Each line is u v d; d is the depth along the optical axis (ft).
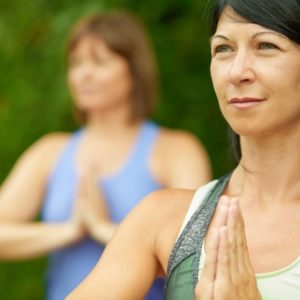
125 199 20.20
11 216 21.03
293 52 12.00
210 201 12.53
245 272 11.50
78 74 21.08
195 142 20.90
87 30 21.08
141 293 12.51
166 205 12.73
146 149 20.63
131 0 27.58
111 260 12.56
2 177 29.01
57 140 21.49
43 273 28.66
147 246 12.57
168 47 27.55
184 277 12.07
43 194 21.29
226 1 12.25
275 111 12.10
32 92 28.73
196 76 27.55
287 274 11.84
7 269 28.76
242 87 12.09
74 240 20.07
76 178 20.63
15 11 29.07
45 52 28.19
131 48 21.06
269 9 11.94
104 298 12.30
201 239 12.13
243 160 12.76
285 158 12.49
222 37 12.25
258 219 12.45
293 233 12.21
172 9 27.71
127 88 21.04
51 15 28.45
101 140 20.93
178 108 27.50
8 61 29.07
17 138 28.89
